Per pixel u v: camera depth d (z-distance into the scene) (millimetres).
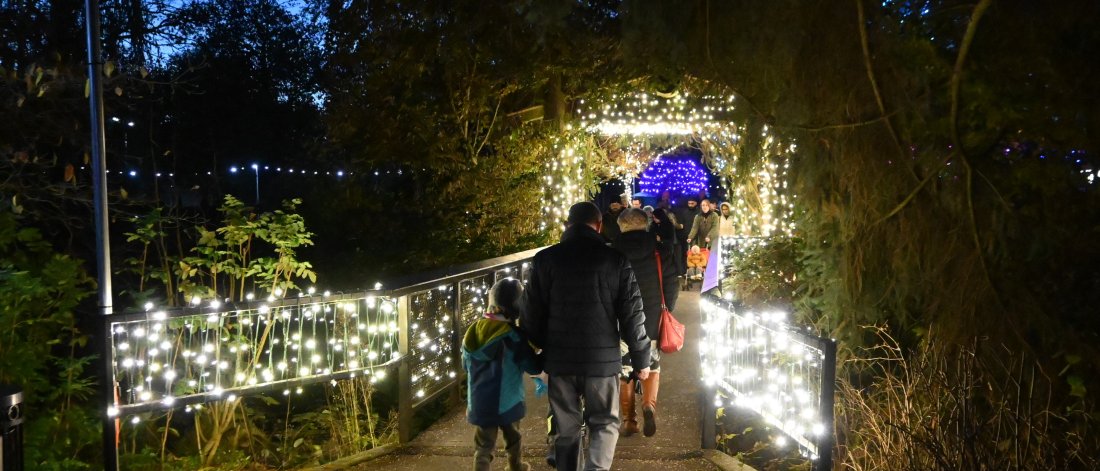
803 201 5891
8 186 8680
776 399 5215
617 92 14961
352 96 15055
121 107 12953
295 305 5996
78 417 5949
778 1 4816
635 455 5996
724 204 16734
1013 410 4867
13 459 3529
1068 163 4777
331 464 6109
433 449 6383
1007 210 4836
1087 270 5035
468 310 8375
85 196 9766
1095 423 4797
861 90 5062
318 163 20203
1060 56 4551
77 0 13383
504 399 5023
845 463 4957
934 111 4914
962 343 5238
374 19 13758
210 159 20734
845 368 5902
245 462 6629
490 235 15953
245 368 7039
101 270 5617
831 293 5895
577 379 4816
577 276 4770
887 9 4828
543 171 17656
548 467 5906
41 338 6039
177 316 5297
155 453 6414
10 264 5906
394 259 13023
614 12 10516
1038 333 5102
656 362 6070
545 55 13766
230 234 7320
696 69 5582
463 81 14984
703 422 6129
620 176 23875
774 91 5348
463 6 12922
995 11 4496
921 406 4969
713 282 7348
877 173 5246
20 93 8664
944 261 5219
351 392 7262
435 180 15859
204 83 20344
